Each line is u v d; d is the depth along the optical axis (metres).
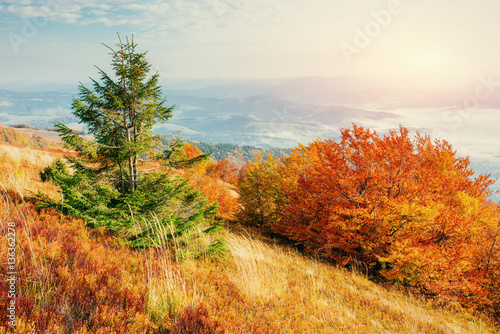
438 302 11.44
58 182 6.98
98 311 3.46
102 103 7.55
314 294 7.50
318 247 15.39
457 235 13.09
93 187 7.50
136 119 8.08
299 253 15.23
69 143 6.95
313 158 15.14
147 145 8.25
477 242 13.79
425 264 11.85
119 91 7.73
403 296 11.29
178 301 4.41
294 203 17.02
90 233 6.42
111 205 8.06
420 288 12.69
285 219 18.58
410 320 7.56
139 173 8.78
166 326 3.73
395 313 7.89
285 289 7.25
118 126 8.06
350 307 7.49
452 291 12.15
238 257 8.32
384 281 12.94
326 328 5.43
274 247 14.34
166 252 6.71
